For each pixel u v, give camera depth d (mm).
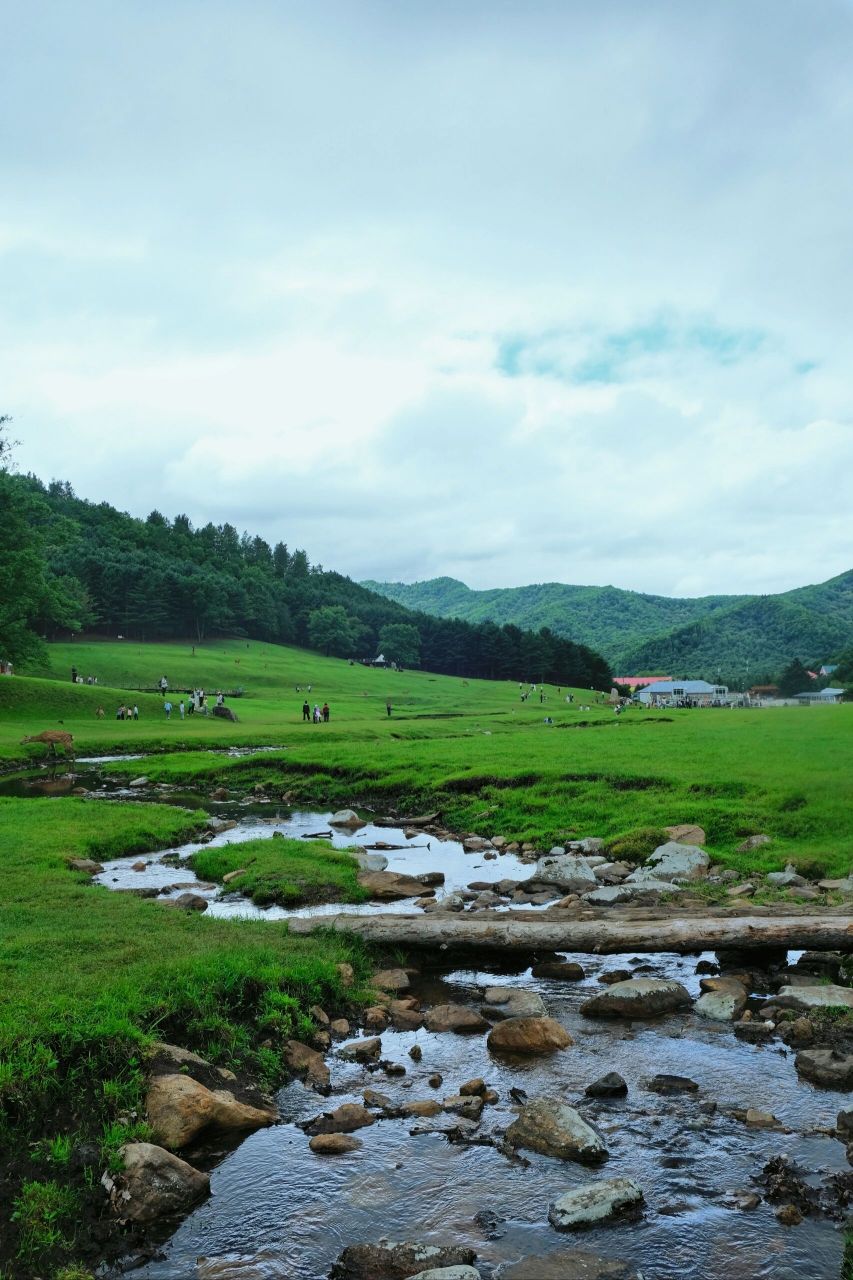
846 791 22484
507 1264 6266
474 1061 9695
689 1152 7672
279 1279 6184
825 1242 6414
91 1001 9359
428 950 13750
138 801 32594
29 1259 6301
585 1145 7613
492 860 21234
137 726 62312
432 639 195000
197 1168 7547
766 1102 8547
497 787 28656
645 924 13000
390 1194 7172
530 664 181000
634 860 19766
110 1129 7645
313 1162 7629
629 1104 8570
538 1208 6953
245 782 37250
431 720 73250
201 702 78625
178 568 190500
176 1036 9328
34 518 79062
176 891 17281
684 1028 10531
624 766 28812
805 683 188625
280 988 10836
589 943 12906
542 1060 9672
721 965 12953
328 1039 10133
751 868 17859
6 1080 7750
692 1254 6344
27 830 22094
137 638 166875
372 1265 6234
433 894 17312
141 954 11359
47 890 15531
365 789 32406
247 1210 6988
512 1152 7730
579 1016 11008
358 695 119062
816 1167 7363
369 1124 8258
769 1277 6082
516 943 13008
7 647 68250
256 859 19297
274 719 76438
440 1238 6609
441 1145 7875
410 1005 11375
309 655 181875
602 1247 6449
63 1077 8141
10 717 64812
